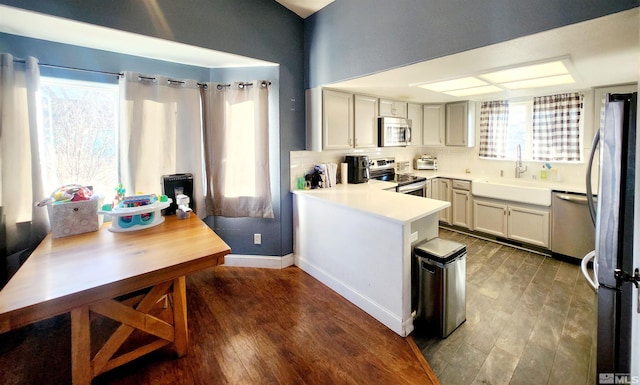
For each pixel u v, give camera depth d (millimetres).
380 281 2309
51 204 2057
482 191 4062
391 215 2182
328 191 3186
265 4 2896
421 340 2125
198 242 1955
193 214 2629
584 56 2033
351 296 2590
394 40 2307
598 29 1557
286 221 3285
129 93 2551
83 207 2121
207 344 2049
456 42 1937
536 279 2975
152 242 1953
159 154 2758
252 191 3125
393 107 4078
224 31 2629
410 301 2207
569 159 3670
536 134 3928
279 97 3070
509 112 4270
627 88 3064
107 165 2723
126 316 1700
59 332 2186
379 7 2406
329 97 3189
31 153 2180
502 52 1932
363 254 2447
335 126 3285
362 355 1949
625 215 1438
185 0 2398
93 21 2004
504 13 1718
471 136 4500
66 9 1909
